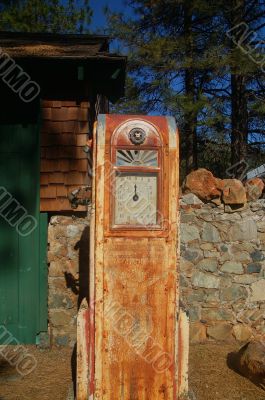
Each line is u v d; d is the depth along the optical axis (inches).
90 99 228.2
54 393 159.6
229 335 211.3
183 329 143.3
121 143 140.5
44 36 264.8
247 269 213.5
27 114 217.5
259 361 165.8
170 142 141.9
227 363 185.6
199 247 213.5
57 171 214.5
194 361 187.8
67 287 209.2
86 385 141.3
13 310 213.2
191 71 443.8
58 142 215.8
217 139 453.7
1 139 216.2
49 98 216.7
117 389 139.4
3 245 214.5
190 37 422.6
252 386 164.2
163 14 453.7
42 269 212.7
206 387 162.9
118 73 223.8
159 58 417.4
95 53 216.8
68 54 213.2
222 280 212.7
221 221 214.4
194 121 430.0
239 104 441.4
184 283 212.1
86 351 141.4
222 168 499.2
